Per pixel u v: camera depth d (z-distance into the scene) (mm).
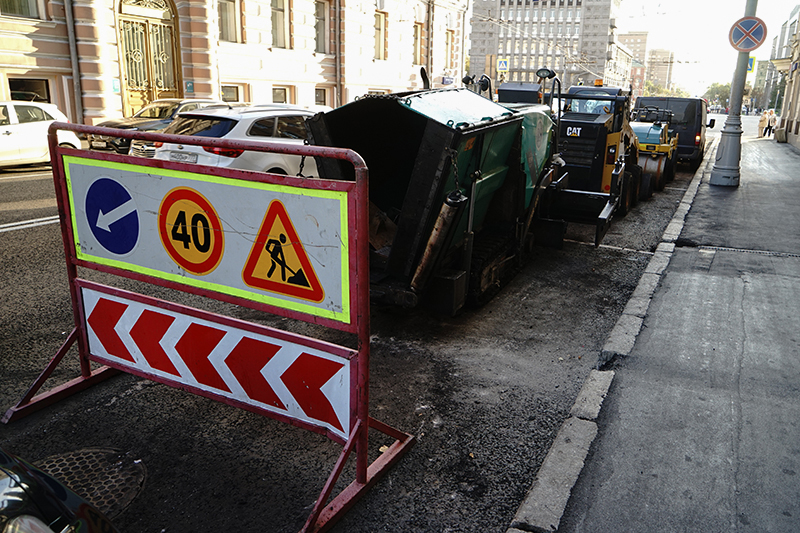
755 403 3814
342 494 2854
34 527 1725
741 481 3008
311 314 2844
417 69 32281
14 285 5887
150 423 3580
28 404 3631
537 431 3555
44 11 16234
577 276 6789
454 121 4570
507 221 6277
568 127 8633
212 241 3066
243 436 3459
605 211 7605
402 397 3934
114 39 17781
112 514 2766
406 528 2715
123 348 3619
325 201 2641
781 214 10133
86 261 3619
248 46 21797
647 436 3416
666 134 13570
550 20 114500
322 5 25406
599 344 4891
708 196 12156
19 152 13805
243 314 5426
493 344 4848
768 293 6020
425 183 4484
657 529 2664
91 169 3396
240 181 2867
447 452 3320
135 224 3332
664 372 4254
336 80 26547
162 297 5734
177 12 19500
